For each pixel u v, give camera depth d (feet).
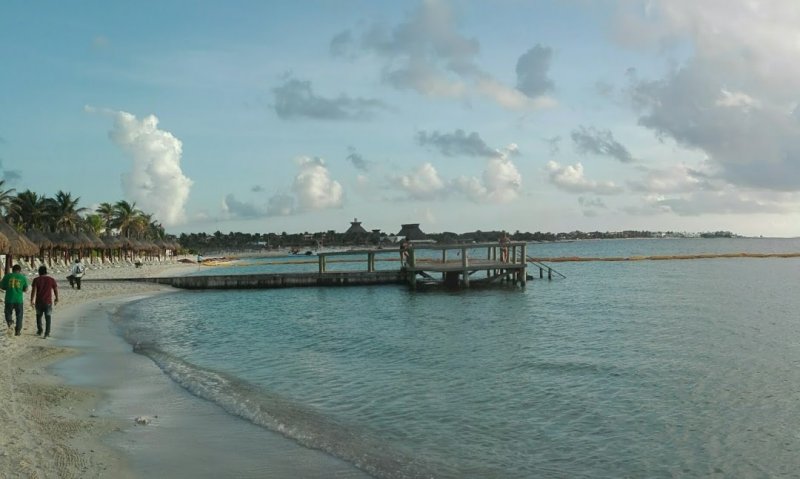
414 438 32.37
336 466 27.53
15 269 59.57
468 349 62.54
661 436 32.94
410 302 122.42
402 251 158.10
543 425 35.01
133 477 24.62
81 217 301.22
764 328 75.92
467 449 30.73
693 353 58.23
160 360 53.47
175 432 31.60
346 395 42.29
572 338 69.41
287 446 30.09
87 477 23.43
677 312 95.40
